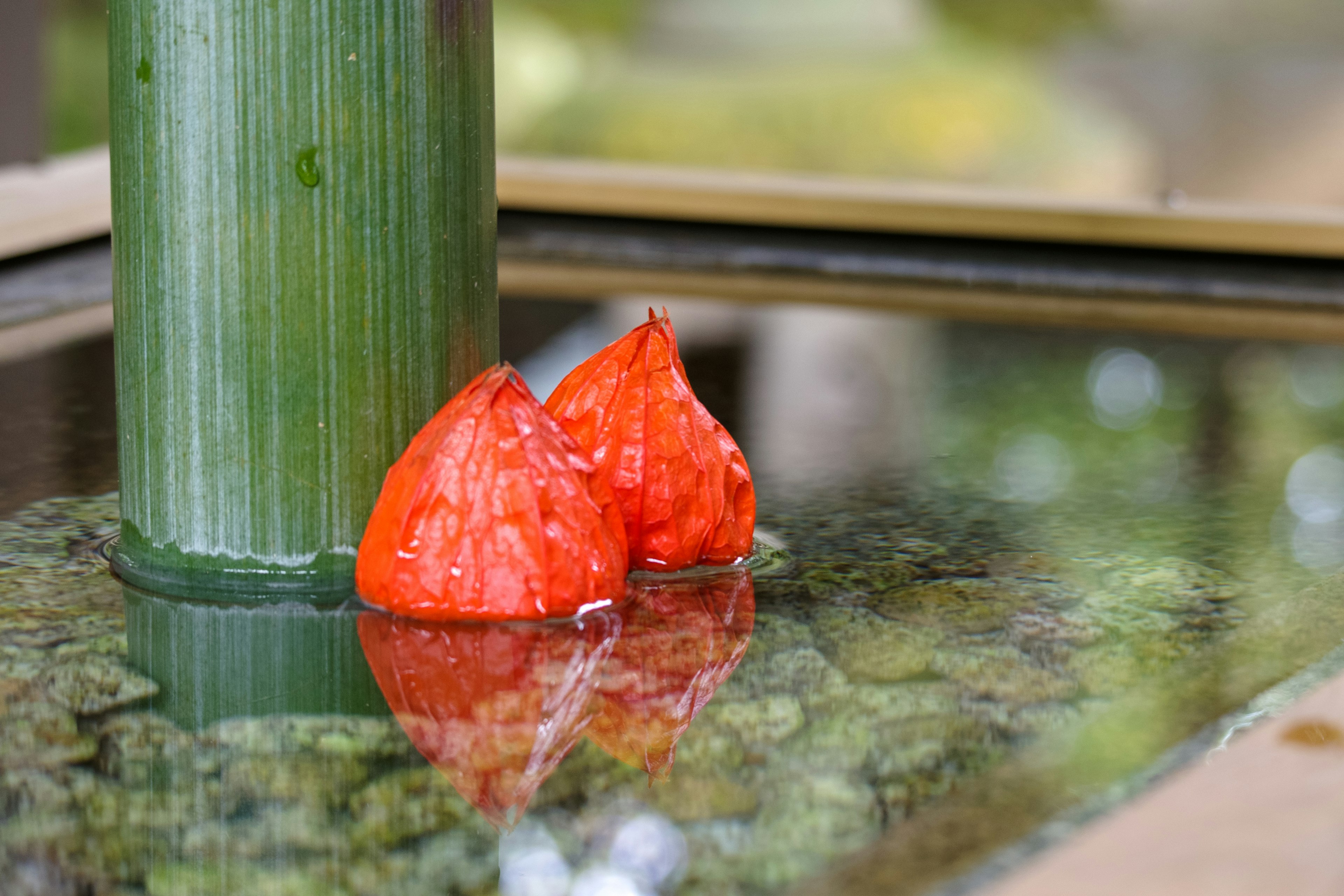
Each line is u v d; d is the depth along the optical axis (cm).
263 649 67
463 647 67
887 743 62
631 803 60
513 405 69
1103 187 345
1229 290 110
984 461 82
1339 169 356
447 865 59
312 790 61
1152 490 78
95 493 77
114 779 62
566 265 118
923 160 336
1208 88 363
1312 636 67
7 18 120
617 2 368
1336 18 358
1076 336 98
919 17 380
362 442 71
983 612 69
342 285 70
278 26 69
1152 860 58
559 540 68
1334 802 60
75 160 127
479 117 72
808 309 105
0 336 94
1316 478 80
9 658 67
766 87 347
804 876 58
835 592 70
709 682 65
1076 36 380
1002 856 58
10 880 59
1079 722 63
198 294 70
